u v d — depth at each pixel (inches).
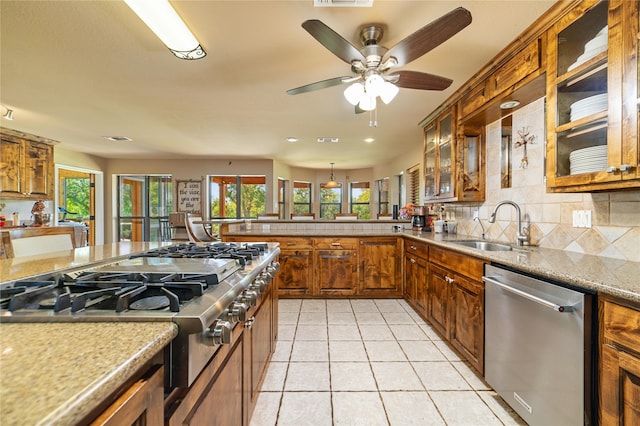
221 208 274.5
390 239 143.1
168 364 27.6
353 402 66.8
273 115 137.1
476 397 68.5
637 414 38.1
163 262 51.9
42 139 176.7
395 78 75.3
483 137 109.7
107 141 192.4
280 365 82.4
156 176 271.3
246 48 78.8
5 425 13.8
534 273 54.5
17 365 19.1
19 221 176.1
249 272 49.7
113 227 257.1
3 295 32.5
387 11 64.6
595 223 67.5
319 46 78.2
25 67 89.5
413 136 179.6
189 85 103.1
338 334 102.7
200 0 60.1
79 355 20.7
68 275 41.9
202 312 29.1
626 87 48.2
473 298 75.7
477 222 116.1
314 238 142.9
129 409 20.9
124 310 29.4
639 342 37.9
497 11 64.4
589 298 44.9
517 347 59.5
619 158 49.2
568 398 47.4
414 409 64.5
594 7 55.4
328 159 265.7
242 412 49.6
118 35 73.1
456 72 93.0
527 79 72.3
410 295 129.3
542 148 83.3
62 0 60.6
